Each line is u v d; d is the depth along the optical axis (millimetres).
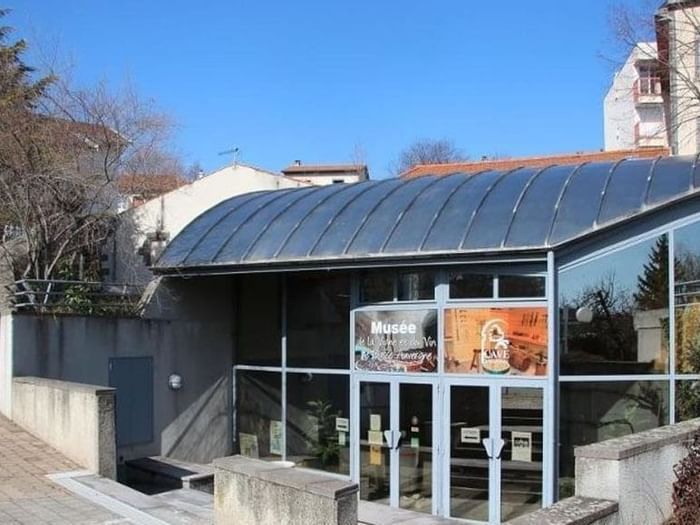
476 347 13734
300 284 16891
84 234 20375
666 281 13242
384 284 15164
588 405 12984
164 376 17000
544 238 12820
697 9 22891
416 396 14523
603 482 6363
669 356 13195
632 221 12914
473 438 13695
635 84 34344
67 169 19844
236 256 16047
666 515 6859
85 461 11508
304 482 6875
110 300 17609
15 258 19453
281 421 17094
